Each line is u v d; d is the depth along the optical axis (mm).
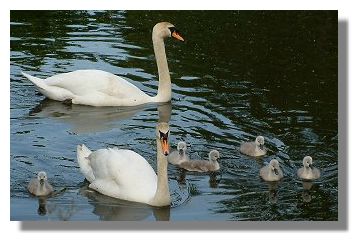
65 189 17797
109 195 17562
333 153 19547
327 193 17750
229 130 20844
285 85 23781
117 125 21375
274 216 16719
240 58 25797
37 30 27688
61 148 19766
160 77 22984
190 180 18484
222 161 19312
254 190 17922
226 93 23219
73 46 26484
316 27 28625
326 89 23469
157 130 16812
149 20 28984
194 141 20297
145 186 17438
